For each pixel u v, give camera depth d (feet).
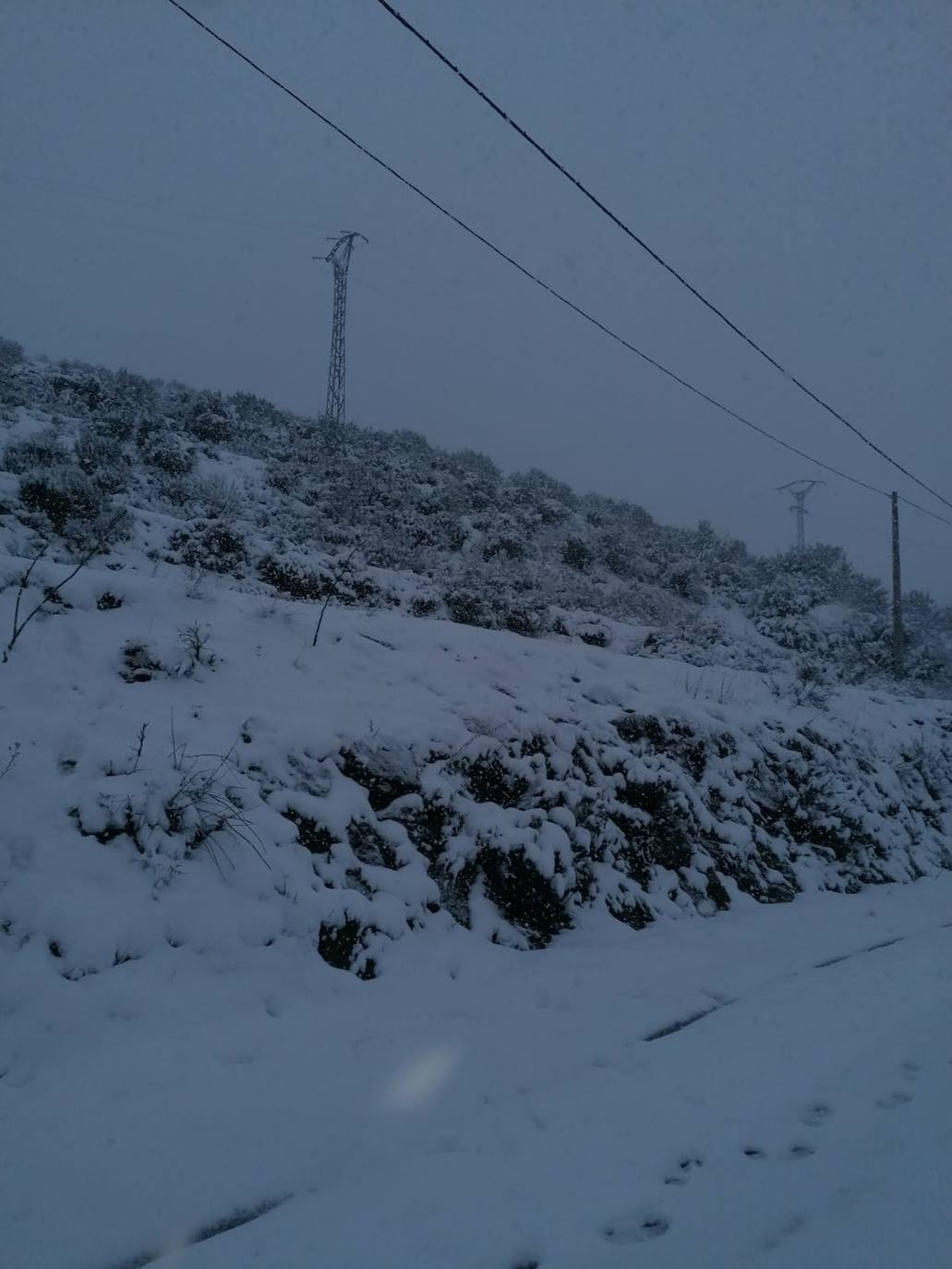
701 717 28.76
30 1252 7.36
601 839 21.77
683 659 49.39
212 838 15.64
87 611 21.95
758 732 30.45
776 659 65.05
